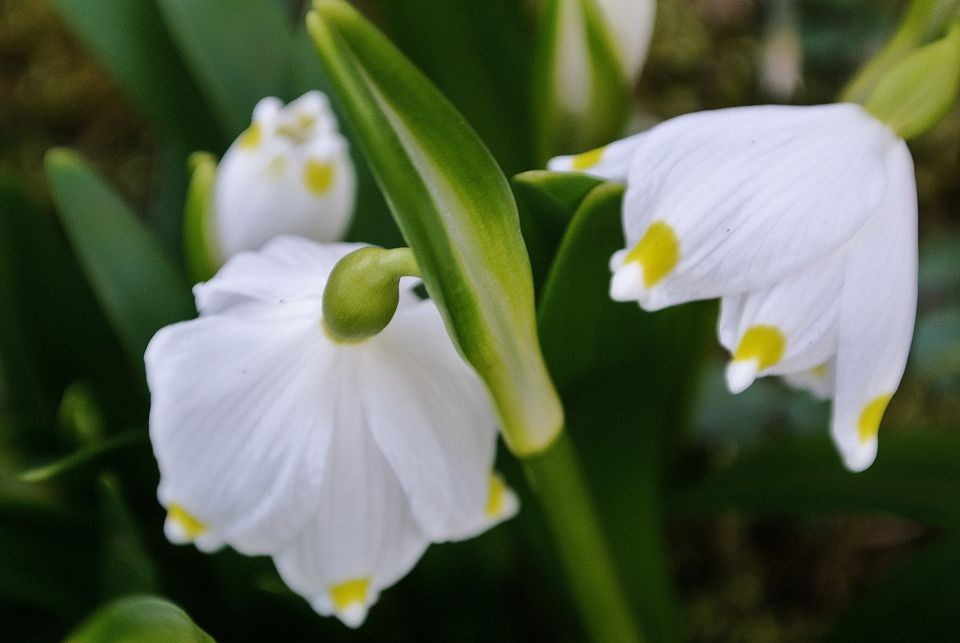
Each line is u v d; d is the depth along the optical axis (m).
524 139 0.19
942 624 0.17
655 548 0.17
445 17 0.19
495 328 0.13
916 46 0.14
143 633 0.13
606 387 0.16
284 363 0.14
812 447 0.18
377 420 0.14
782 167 0.13
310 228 0.16
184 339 0.14
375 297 0.13
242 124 0.19
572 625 0.18
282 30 0.19
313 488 0.14
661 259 0.13
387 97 0.13
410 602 0.18
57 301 0.19
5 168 0.26
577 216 0.14
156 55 0.19
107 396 0.19
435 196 0.13
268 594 0.18
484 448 0.14
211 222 0.16
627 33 0.16
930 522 0.17
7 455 0.18
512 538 0.20
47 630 0.19
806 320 0.13
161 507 0.19
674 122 0.14
